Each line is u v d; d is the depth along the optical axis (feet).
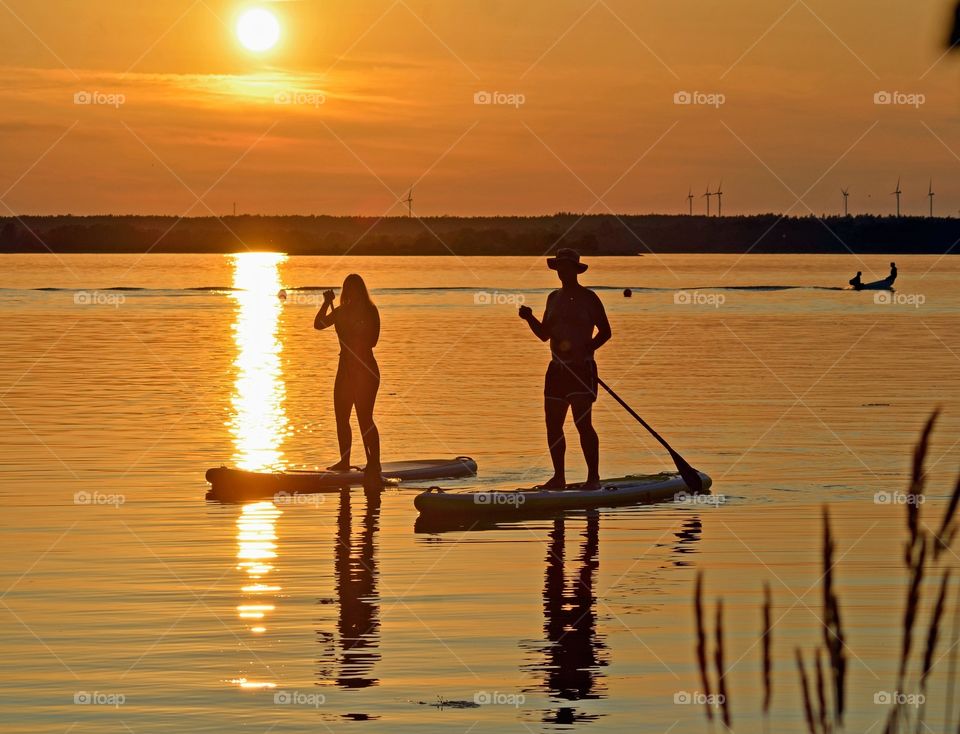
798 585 30.45
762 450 52.60
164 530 37.47
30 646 25.61
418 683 23.26
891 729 11.09
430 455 51.88
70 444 54.08
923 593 29.50
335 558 33.86
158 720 21.25
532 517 39.96
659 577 31.50
